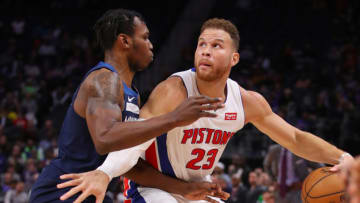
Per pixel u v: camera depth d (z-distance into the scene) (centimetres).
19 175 980
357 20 1811
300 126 1127
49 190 279
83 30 1812
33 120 1283
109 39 303
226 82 338
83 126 277
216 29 318
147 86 1491
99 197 253
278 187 604
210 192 324
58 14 1842
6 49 1694
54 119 1244
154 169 331
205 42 318
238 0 1903
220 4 1889
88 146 279
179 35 1794
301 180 590
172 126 238
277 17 1850
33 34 1755
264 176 792
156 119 241
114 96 263
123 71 304
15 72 1563
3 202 902
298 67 1583
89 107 256
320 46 1748
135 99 304
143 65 310
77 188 247
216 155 339
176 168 333
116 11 307
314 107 1305
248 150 1133
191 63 1617
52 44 1678
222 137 333
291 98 1295
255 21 1841
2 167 1038
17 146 1052
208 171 343
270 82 1447
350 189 133
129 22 303
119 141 240
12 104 1330
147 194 328
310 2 1886
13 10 1833
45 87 1431
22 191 889
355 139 1100
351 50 1641
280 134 348
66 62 1631
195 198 328
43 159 1034
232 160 1066
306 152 349
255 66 1570
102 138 243
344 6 1861
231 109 331
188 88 326
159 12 1875
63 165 281
